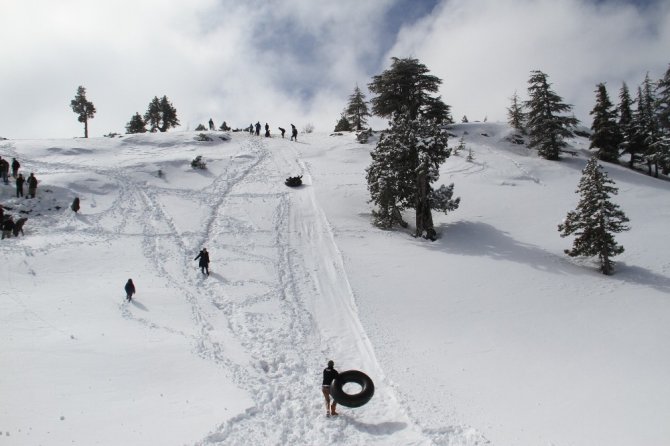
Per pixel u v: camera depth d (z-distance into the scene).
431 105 58.41
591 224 27.00
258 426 11.12
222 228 29.77
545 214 36.16
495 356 16.66
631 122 53.94
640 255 29.52
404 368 15.41
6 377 11.59
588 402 13.22
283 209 33.62
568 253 28.17
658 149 50.31
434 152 31.88
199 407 11.37
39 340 14.37
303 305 20.83
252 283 22.70
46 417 9.95
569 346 17.89
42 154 38.47
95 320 16.78
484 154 51.44
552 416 12.36
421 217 31.28
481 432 11.46
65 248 24.56
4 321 15.70
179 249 26.22
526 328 19.58
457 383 14.45
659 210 38.09
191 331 16.86
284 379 14.36
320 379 14.59
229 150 47.06
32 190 29.83
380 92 59.66
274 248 27.36
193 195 34.84
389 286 23.30
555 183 43.91
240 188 37.19
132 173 36.56
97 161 38.56
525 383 14.54
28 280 20.58
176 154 43.50
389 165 31.53
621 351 17.55
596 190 27.20
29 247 24.05
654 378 15.03
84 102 59.62
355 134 60.03
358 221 32.69
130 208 31.22
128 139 46.31
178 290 21.06
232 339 16.81
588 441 10.99
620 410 12.71
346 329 18.81
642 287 25.23
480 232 32.56
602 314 21.64
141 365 13.38
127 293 19.05
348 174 42.31
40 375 11.93
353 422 12.11
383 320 19.56
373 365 15.83
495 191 40.91
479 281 24.67
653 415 12.36
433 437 11.34
